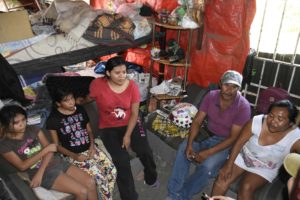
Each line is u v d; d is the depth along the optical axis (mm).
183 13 2633
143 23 2932
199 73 3020
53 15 2865
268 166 1858
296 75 2744
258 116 1866
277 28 2754
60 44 2553
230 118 2047
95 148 2092
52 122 1946
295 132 1755
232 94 1942
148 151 2182
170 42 2998
